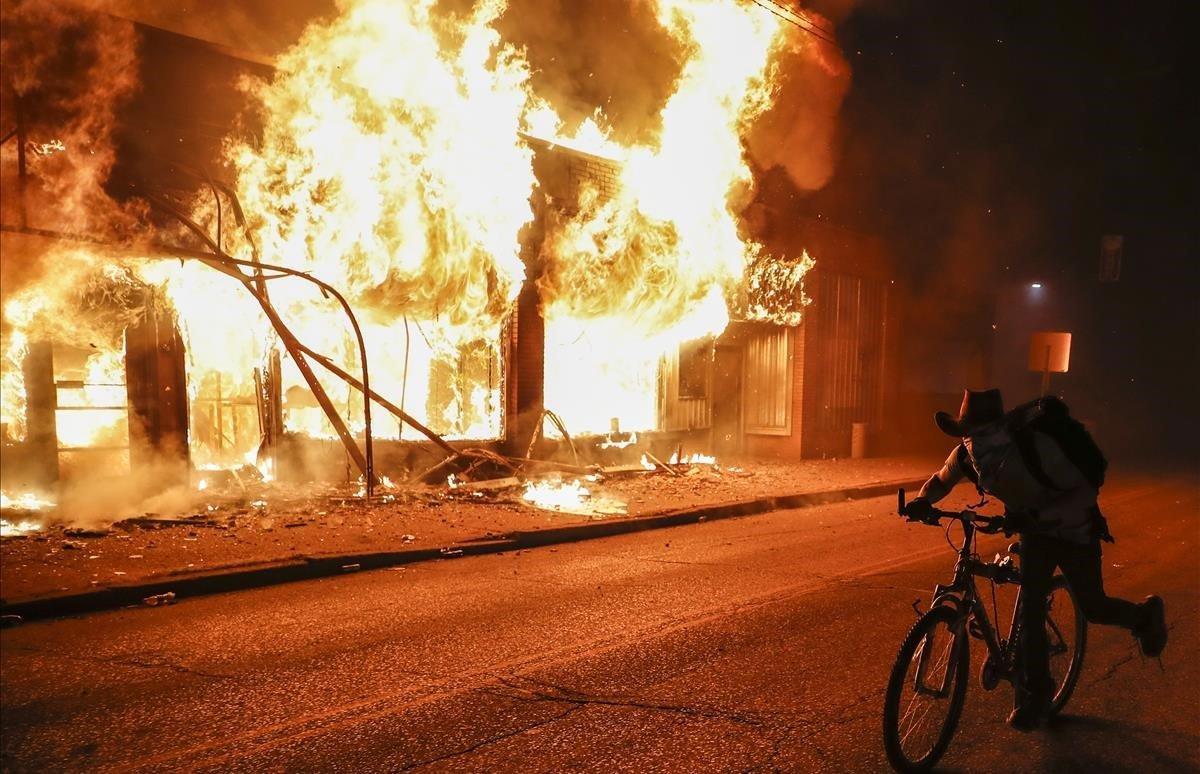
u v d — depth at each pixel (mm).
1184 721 4652
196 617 6336
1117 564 9188
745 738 4230
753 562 8734
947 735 4012
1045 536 4184
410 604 6805
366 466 10977
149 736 4125
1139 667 5586
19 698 4625
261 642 5719
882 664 5461
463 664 5309
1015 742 4328
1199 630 6508
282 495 10680
